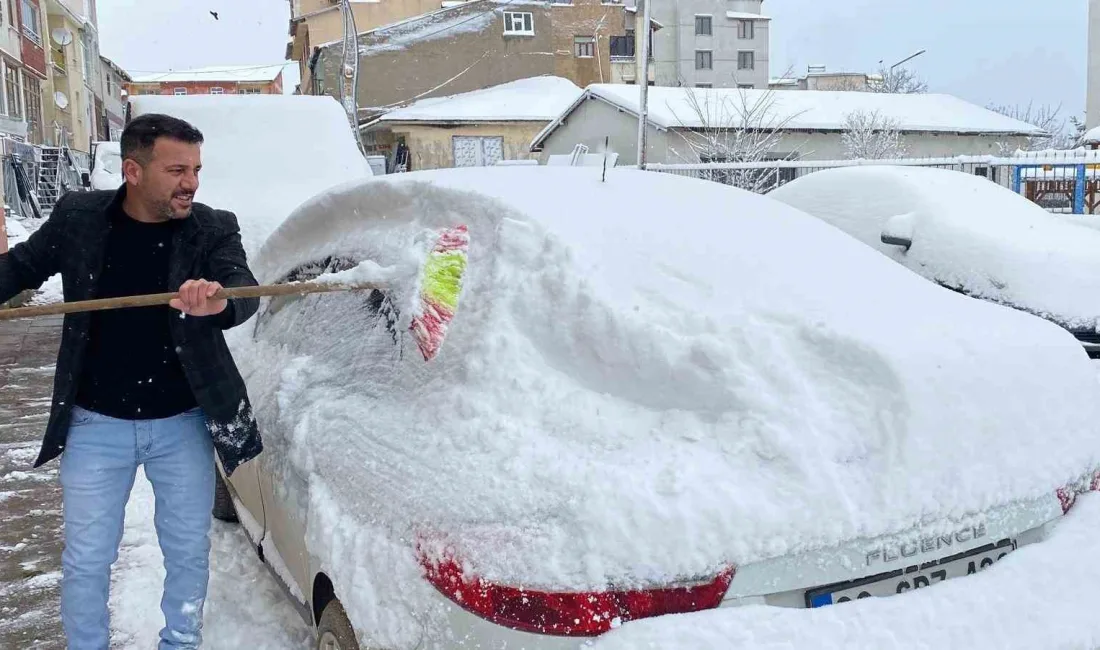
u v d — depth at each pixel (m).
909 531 2.06
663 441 2.11
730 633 1.86
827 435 2.06
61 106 38.78
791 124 23.98
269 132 9.32
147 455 2.83
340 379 2.95
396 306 2.80
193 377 2.77
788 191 7.41
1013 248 6.00
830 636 1.90
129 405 2.77
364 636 2.22
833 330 2.22
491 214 2.69
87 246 2.71
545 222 2.60
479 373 2.37
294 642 3.33
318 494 2.59
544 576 1.91
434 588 2.06
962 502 2.11
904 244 6.40
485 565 1.98
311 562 2.65
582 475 2.03
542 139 27.95
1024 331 2.49
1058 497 2.32
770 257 2.68
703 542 1.91
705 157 22.80
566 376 2.33
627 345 2.26
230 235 2.84
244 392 2.91
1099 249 6.12
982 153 27.39
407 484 2.27
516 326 2.42
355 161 9.27
